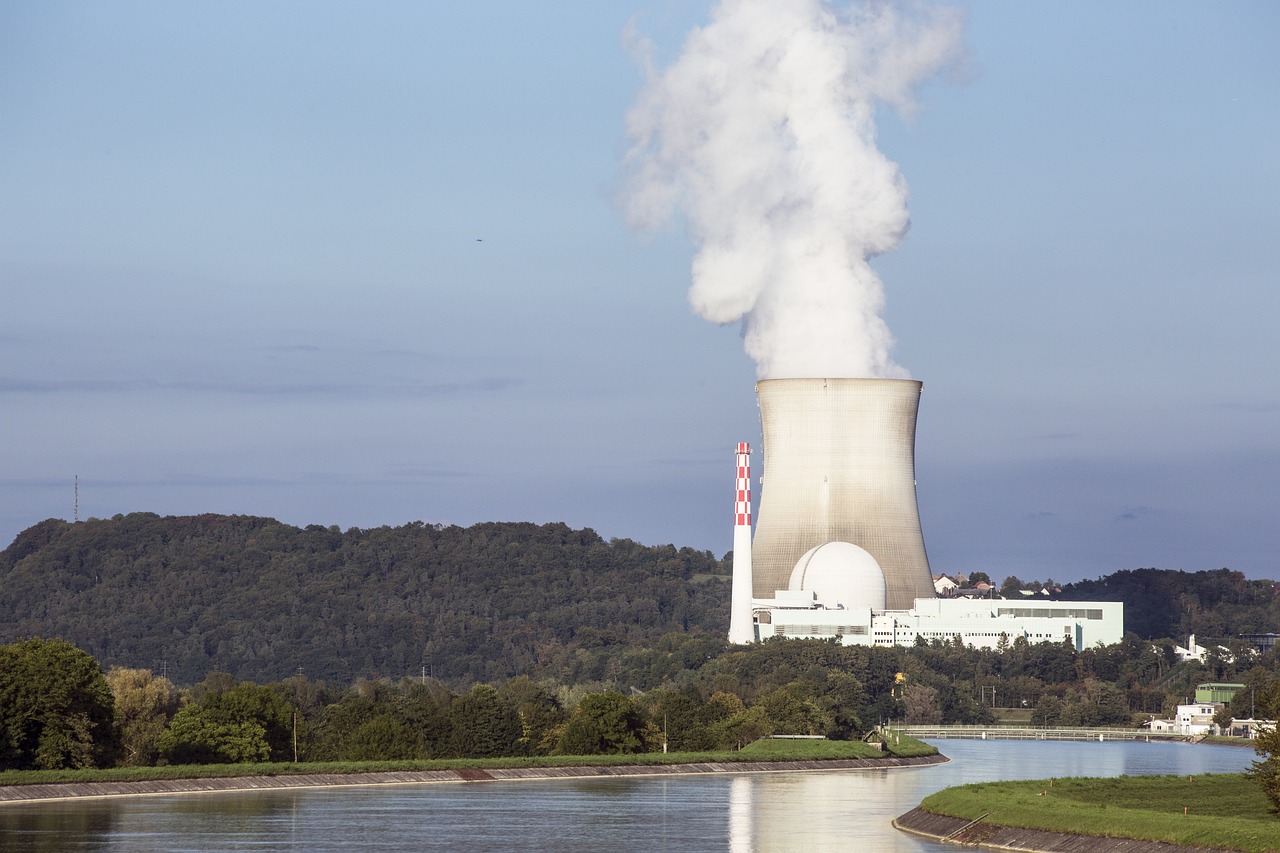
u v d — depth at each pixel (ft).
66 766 604.90
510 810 578.66
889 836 512.22
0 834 489.26
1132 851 441.68
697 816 566.36
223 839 484.33
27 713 589.32
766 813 580.30
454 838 497.46
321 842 481.46
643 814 571.69
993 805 513.45
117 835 489.26
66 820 523.29
